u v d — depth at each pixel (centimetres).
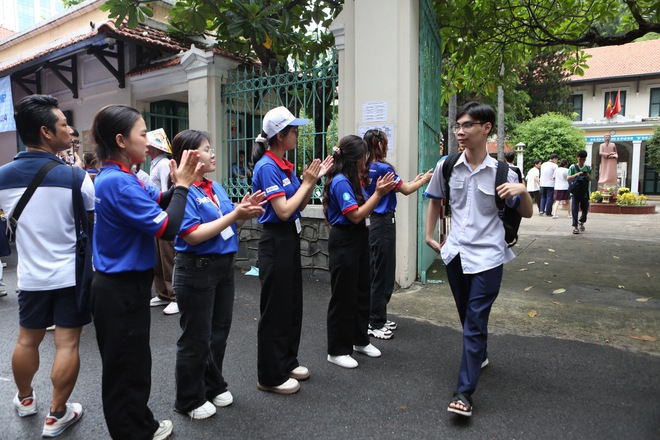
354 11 530
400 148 510
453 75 894
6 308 484
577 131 2069
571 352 346
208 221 253
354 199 311
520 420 259
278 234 284
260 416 267
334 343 332
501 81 861
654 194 2650
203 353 258
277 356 290
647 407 270
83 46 727
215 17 676
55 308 255
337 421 261
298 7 680
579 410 268
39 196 248
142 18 623
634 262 647
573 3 709
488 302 271
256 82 635
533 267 623
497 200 271
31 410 273
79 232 254
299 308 303
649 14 661
